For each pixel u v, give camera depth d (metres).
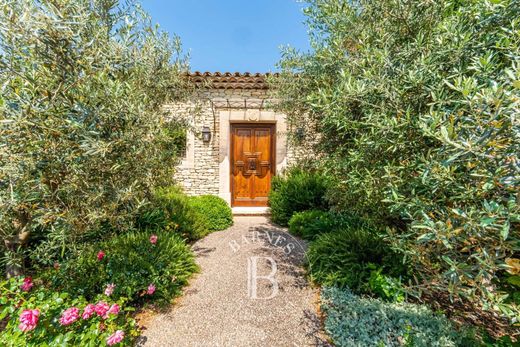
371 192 2.11
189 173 6.02
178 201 4.79
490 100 1.11
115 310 1.94
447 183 1.37
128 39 2.32
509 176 1.08
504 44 1.44
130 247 3.00
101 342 1.75
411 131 1.84
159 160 2.73
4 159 1.56
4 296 2.01
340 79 2.51
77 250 2.18
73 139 1.74
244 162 6.34
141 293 2.67
